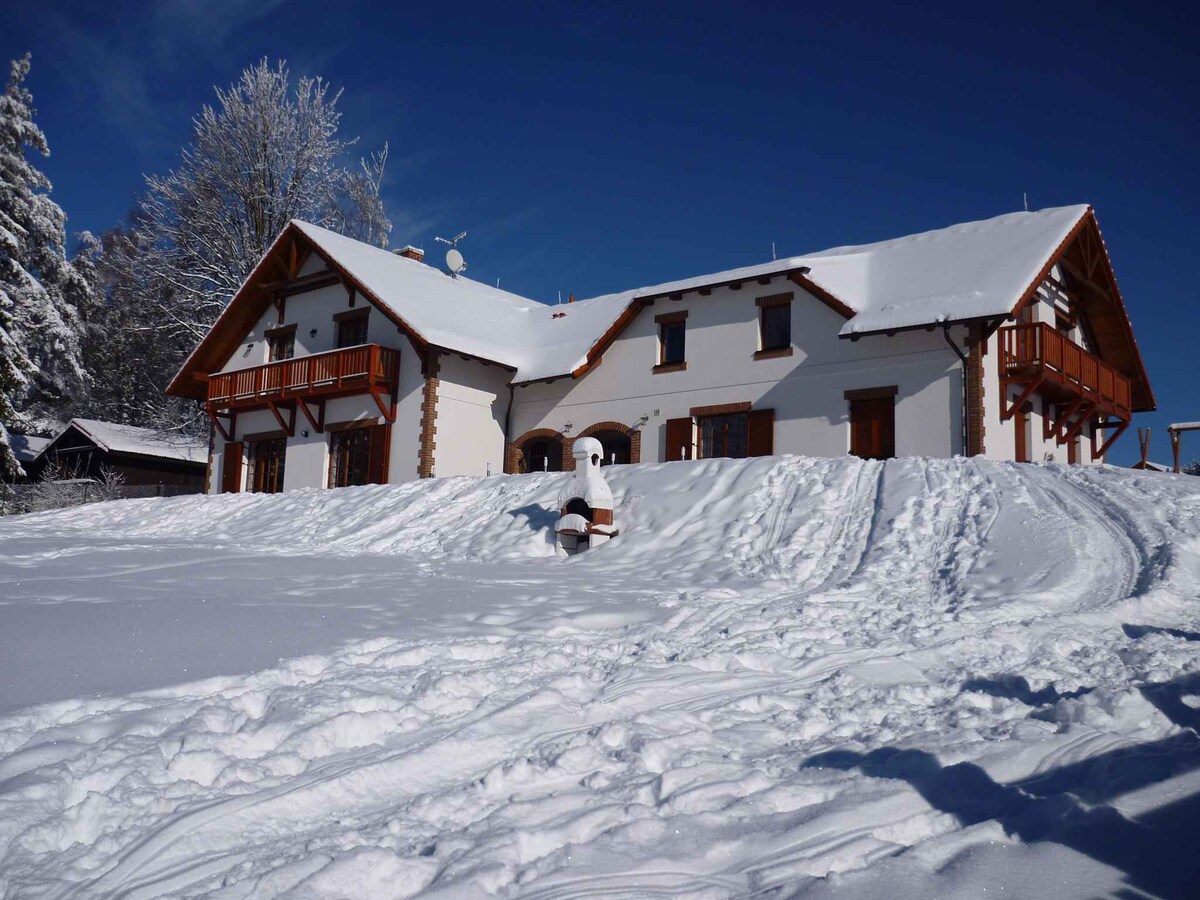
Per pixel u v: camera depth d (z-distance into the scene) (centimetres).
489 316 2831
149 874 334
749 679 627
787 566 1172
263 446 2853
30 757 413
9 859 335
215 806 380
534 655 656
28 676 535
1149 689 553
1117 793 398
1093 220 2194
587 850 350
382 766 433
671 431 2306
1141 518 1122
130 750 427
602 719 527
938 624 793
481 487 1848
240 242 3812
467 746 468
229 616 733
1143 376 2594
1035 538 1087
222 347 3008
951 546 1128
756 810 390
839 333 1984
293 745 452
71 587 912
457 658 652
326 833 370
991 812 391
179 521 2105
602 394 2459
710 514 1434
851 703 564
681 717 521
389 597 891
